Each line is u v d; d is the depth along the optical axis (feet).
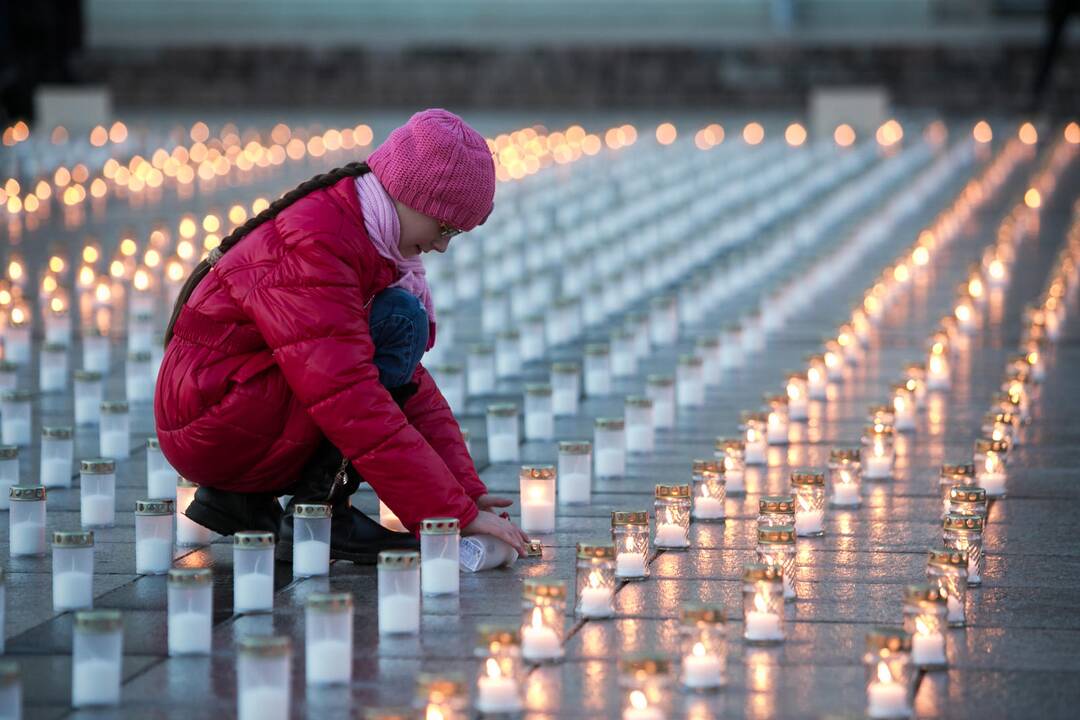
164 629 44.37
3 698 35.14
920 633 41.29
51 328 98.27
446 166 48.57
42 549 52.75
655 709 36.63
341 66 345.92
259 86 345.72
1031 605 47.01
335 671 39.58
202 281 49.98
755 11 355.56
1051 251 145.18
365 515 52.39
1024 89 329.11
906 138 253.44
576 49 342.64
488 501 52.49
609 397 85.71
